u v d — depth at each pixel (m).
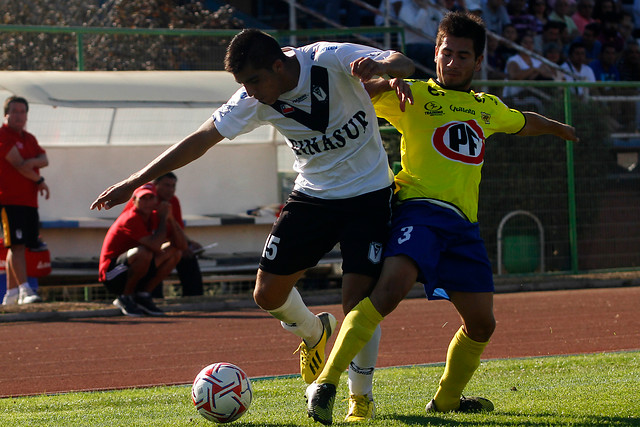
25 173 37.44
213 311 38.72
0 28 43.84
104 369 24.62
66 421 15.73
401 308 37.47
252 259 46.00
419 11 54.81
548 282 45.56
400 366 23.45
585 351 25.75
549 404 15.77
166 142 49.12
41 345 29.00
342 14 59.88
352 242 15.29
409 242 14.50
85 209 47.50
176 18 55.03
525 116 16.88
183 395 18.98
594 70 60.47
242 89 15.65
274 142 50.84
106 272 36.59
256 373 23.48
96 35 46.34
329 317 18.00
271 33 48.72
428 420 14.60
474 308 15.28
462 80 16.05
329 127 15.12
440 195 15.23
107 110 47.00
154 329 32.47
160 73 43.34
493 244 45.53
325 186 15.60
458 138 15.57
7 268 39.00
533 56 53.09
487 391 18.09
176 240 37.59
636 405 15.17
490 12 57.56
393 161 46.25
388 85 15.10
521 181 45.97
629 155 48.22
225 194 50.00
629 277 47.56
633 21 70.50
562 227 46.72
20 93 39.47
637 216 48.31
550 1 62.03
